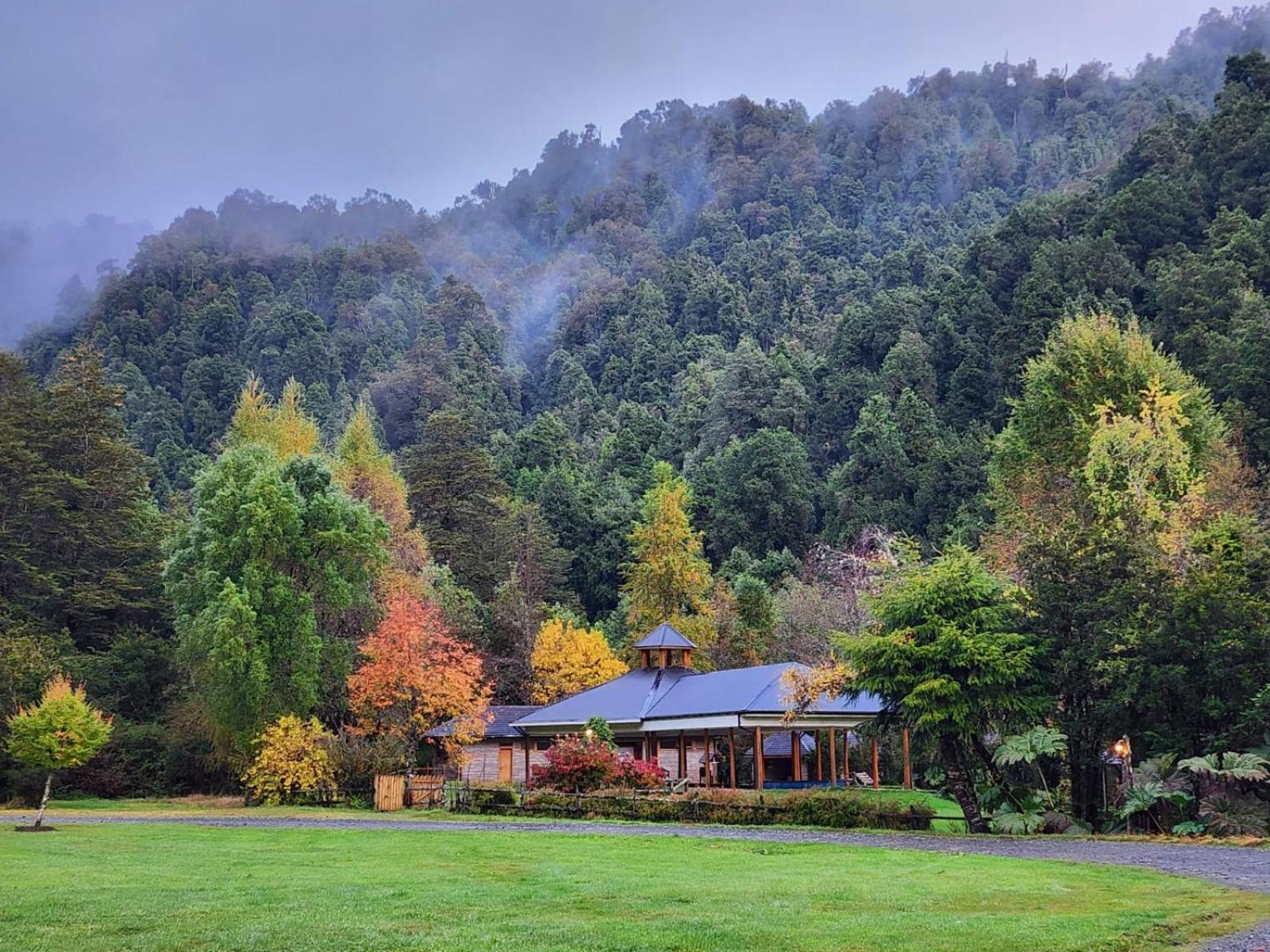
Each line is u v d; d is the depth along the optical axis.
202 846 21.86
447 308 163.25
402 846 21.88
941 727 25.56
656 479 72.56
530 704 55.66
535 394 154.25
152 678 51.66
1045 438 45.19
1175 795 23.22
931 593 26.38
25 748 27.42
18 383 63.34
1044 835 24.19
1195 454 40.75
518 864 18.06
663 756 42.94
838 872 16.45
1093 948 10.16
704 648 58.31
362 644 41.91
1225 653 23.78
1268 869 16.56
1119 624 25.33
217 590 41.03
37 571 53.41
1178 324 68.88
